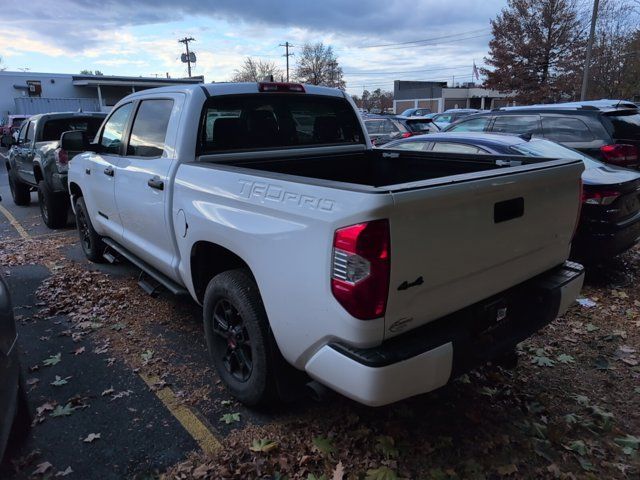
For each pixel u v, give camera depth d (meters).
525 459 2.67
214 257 3.35
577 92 38.00
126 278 5.50
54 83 40.84
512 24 40.91
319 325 2.30
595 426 2.94
